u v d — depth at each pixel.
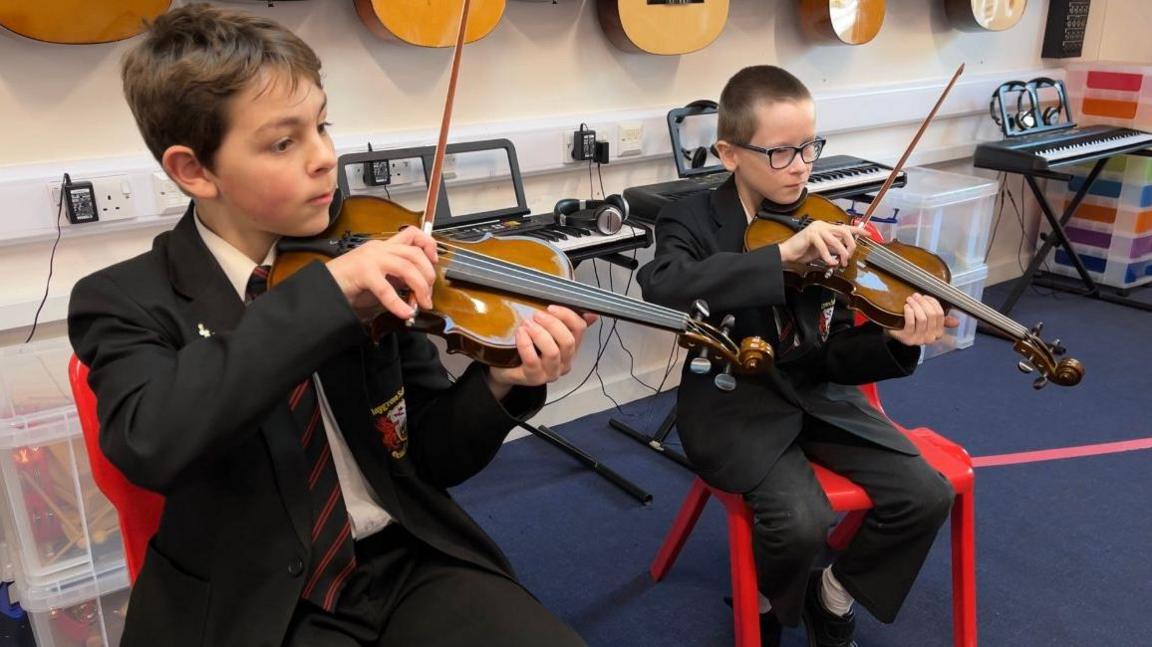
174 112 0.85
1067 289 3.71
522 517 2.14
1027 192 3.82
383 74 2.08
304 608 0.95
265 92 0.85
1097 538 2.04
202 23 0.86
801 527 1.39
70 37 1.60
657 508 2.18
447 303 0.98
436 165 1.03
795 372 1.59
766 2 2.72
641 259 2.66
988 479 2.28
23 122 1.70
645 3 2.29
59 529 1.58
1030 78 3.62
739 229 1.62
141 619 0.93
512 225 2.08
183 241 0.94
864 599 1.50
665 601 1.83
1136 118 3.55
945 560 1.96
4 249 1.72
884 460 1.47
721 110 1.64
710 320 1.50
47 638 1.60
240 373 0.79
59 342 1.75
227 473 0.91
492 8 2.04
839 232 1.39
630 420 2.66
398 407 1.02
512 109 2.31
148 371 0.83
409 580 1.03
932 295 1.45
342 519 0.95
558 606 1.81
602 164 2.49
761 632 1.65
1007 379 2.89
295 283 0.83
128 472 0.81
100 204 1.75
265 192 0.88
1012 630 1.74
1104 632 1.73
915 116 3.21
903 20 3.13
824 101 2.90
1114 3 3.77
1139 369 2.95
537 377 0.93
